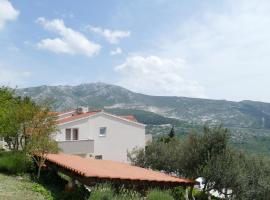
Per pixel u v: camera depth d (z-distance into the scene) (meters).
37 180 26.69
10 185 23.02
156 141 44.53
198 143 33.91
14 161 28.03
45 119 29.48
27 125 29.56
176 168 38.38
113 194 19.33
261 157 33.56
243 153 34.22
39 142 28.27
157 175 24.58
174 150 40.72
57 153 33.75
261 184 31.83
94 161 31.11
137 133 57.91
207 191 32.91
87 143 51.16
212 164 32.28
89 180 20.17
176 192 26.16
